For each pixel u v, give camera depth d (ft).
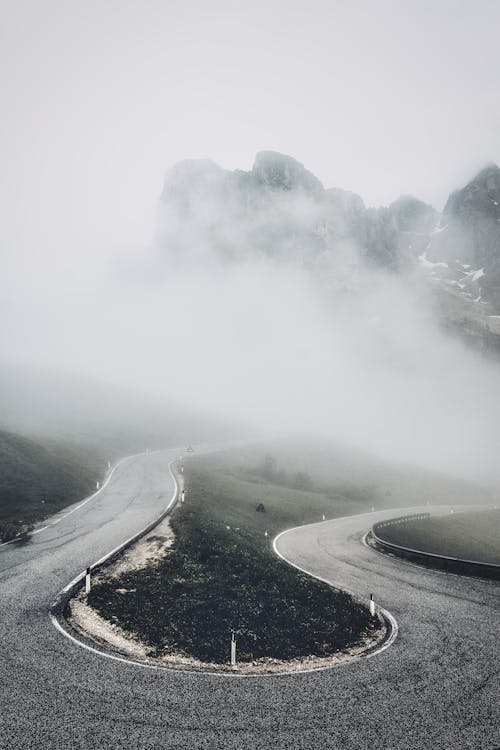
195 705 35.40
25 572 64.75
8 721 31.68
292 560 88.94
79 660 40.93
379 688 39.11
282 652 46.62
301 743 31.35
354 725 33.60
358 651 47.37
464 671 42.65
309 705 36.09
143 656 43.21
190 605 56.54
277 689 38.55
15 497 111.24
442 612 59.93
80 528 92.73
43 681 36.99
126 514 105.81
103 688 36.76
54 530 91.25
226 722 33.37
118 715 33.37
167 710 34.47
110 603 54.60
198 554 75.56
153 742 30.68
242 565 74.33
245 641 48.75
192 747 30.45
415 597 66.69
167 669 41.01
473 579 77.92
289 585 68.08
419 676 41.47
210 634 49.65
